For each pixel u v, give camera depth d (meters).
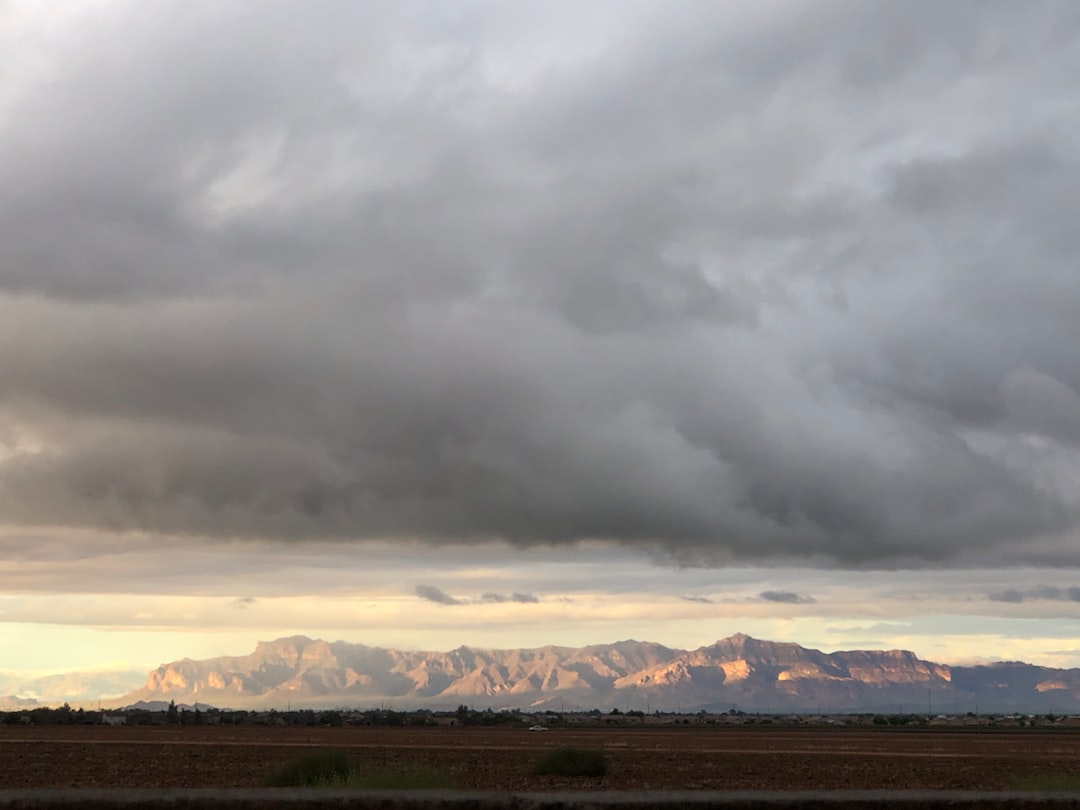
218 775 64.88
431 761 89.25
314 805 25.39
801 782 65.06
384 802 25.73
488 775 68.44
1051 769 84.25
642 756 106.06
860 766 89.44
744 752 121.81
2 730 190.38
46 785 54.91
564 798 26.50
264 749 110.88
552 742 155.75
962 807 27.77
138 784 56.47
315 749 109.81
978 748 147.00
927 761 101.00
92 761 82.69
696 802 26.64
